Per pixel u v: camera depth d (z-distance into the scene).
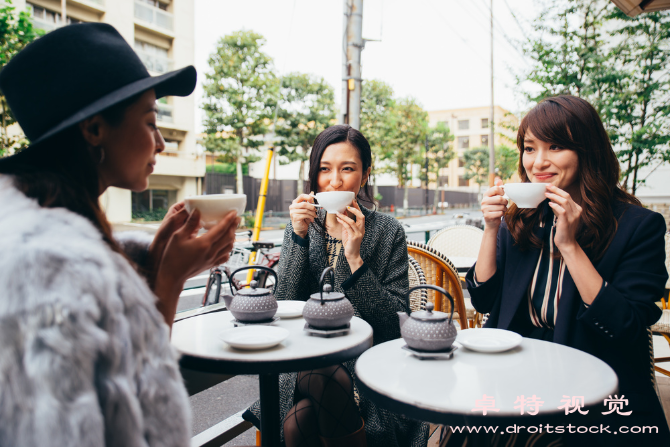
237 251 5.47
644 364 1.29
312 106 22.41
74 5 15.71
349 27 5.43
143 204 20.23
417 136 29.89
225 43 19.89
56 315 0.48
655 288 1.26
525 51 7.25
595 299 1.21
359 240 1.54
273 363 1.04
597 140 1.37
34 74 0.66
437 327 1.07
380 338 1.66
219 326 1.39
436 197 37.53
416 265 2.12
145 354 0.60
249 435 2.33
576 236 1.43
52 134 0.63
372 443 1.48
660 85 6.08
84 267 0.52
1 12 6.96
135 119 0.74
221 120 20.23
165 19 18.94
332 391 1.37
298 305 1.59
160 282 0.86
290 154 22.66
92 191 0.72
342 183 1.74
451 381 0.93
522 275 1.49
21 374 0.47
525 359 1.08
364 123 26.97
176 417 0.61
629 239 1.33
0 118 7.12
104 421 0.53
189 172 21.03
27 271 0.49
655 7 3.47
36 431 0.46
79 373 0.49
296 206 1.67
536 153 1.45
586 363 1.04
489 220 1.52
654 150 6.02
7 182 0.62
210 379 1.71
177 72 0.77
